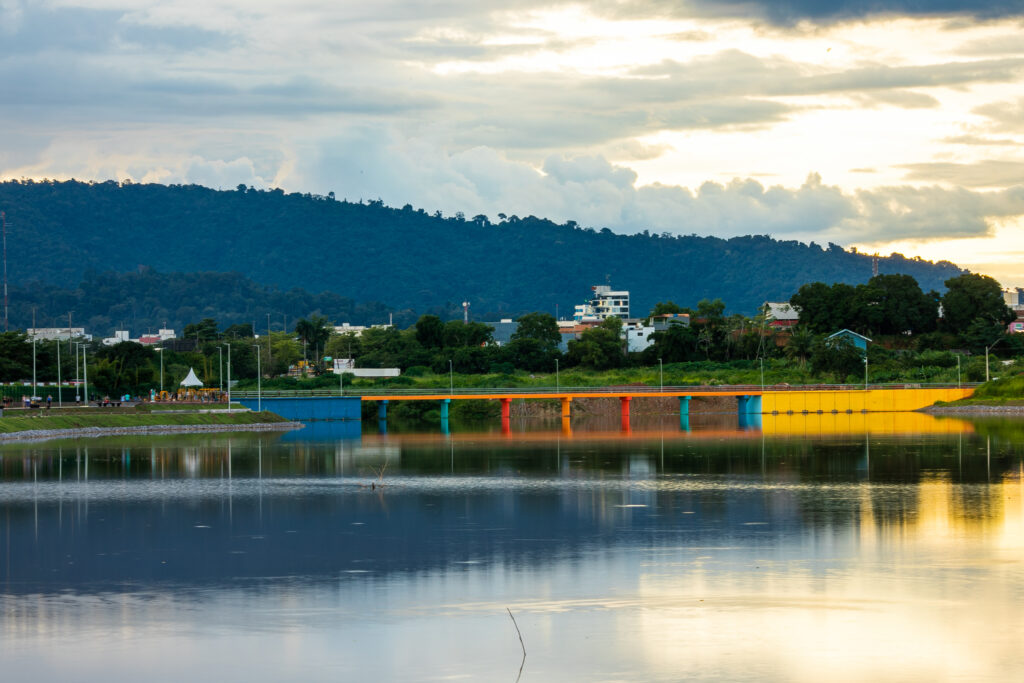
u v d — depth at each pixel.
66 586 94.69
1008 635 79.56
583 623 83.19
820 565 100.94
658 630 81.38
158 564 102.88
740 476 168.88
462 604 88.50
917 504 137.00
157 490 152.88
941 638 79.00
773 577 96.44
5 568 101.31
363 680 72.00
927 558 103.50
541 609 86.94
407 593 91.88
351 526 122.56
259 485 158.75
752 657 75.38
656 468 181.12
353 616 85.38
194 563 103.12
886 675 72.06
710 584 94.19
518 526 122.31
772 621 83.25
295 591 92.75
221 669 74.00
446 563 102.88
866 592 91.19
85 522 125.38
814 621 83.19
